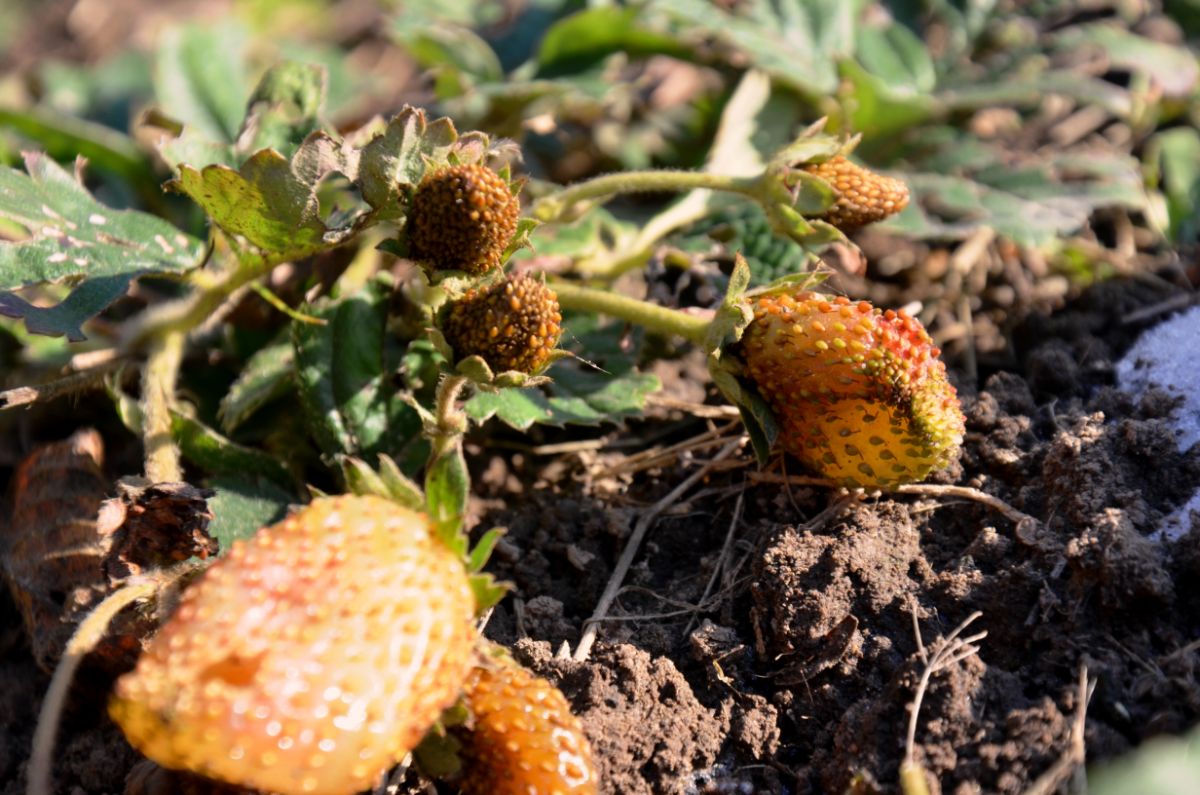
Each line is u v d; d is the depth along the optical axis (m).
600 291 0.24
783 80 0.30
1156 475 0.22
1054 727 0.19
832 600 0.21
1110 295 0.27
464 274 0.21
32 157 0.23
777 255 0.26
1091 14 0.32
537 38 0.32
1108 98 0.28
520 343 0.21
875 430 0.21
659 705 0.21
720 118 0.31
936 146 0.29
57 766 0.22
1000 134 0.31
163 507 0.21
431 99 0.31
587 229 0.26
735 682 0.21
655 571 0.23
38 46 0.43
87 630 0.20
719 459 0.24
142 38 0.43
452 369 0.21
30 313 0.22
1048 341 0.26
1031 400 0.24
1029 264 0.28
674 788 0.20
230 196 0.22
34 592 0.23
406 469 0.24
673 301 0.26
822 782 0.20
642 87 0.32
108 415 0.26
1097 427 0.22
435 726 0.19
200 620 0.18
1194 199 0.29
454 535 0.19
